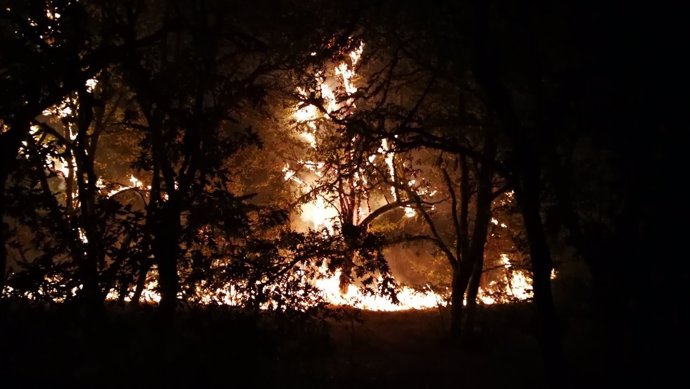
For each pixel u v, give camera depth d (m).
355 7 12.90
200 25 10.28
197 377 8.88
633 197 9.05
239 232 9.25
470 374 12.61
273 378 10.49
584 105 9.59
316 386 10.61
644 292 9.10
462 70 11.55
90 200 10.66
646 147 9.00
